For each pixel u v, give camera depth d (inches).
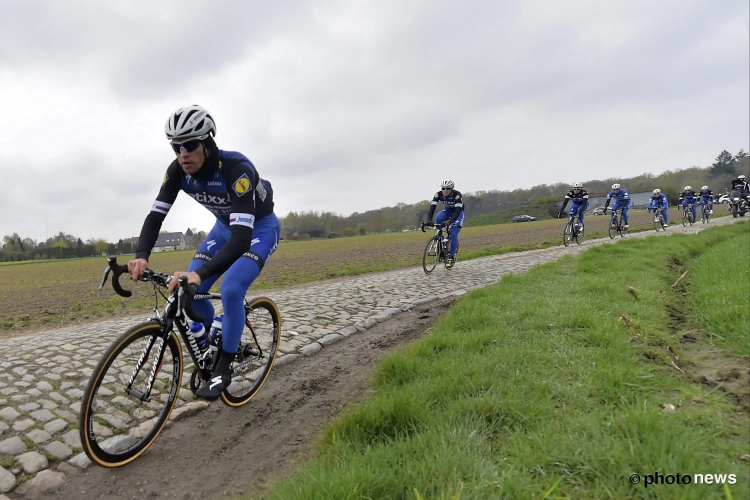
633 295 183.8
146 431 107.2
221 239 130.3
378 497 69.2
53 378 145.0
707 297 179.8
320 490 70.1
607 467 67.7
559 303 180.1
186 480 93.7
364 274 453.7
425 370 124.4
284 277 468.4
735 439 75.0
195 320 97.9
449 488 65.8
